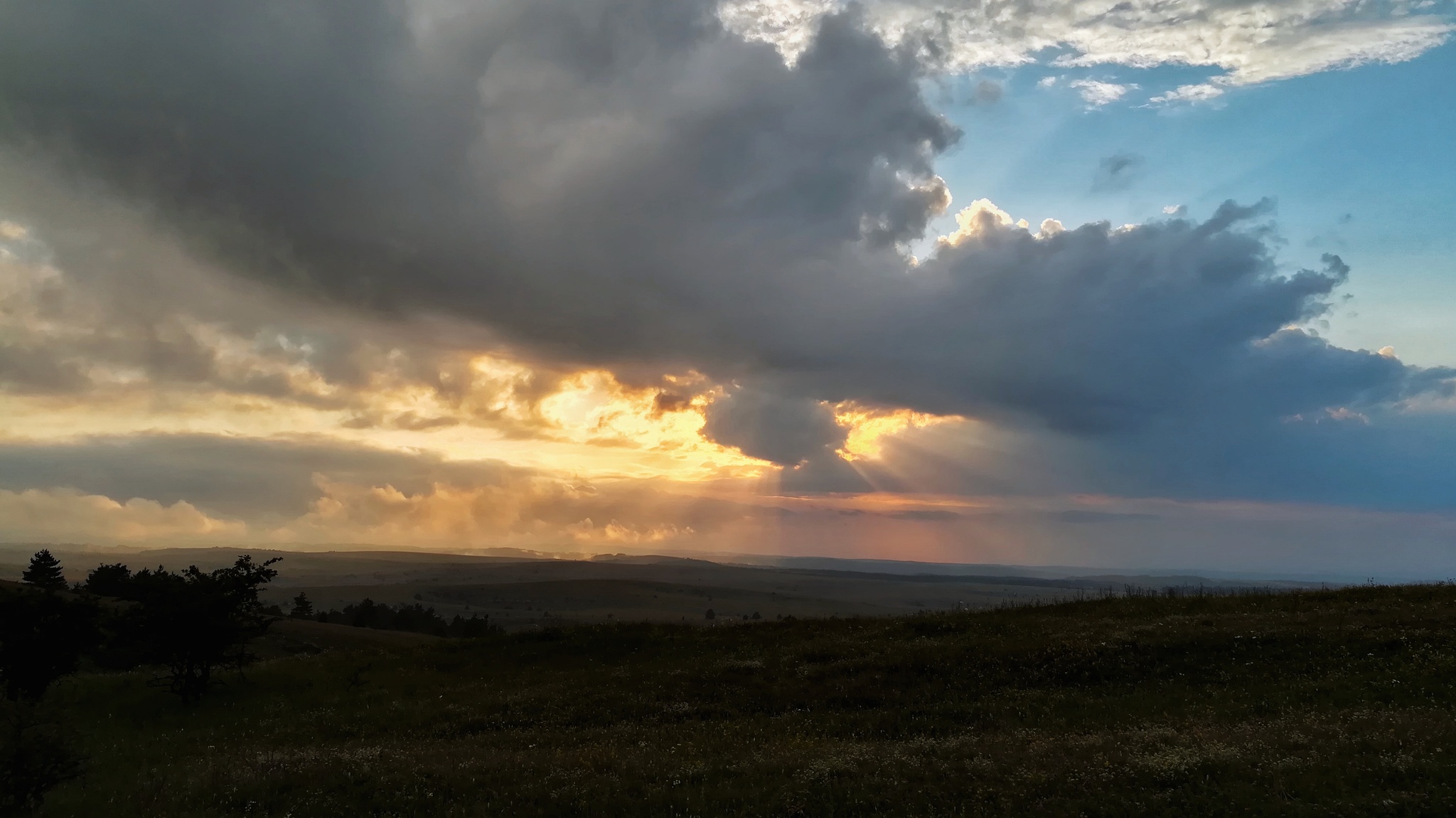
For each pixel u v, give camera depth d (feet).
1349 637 82.38
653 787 54.39
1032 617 117.70
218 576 110.42
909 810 46.68
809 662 100.94
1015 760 53.67
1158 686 77.87
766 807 48.93
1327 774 44.52
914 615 134.00
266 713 97.86
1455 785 41.01
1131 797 44.62
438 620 471.21
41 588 99.76
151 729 91.45
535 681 106.83
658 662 112.37
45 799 55.11
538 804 52.75
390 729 86.94
